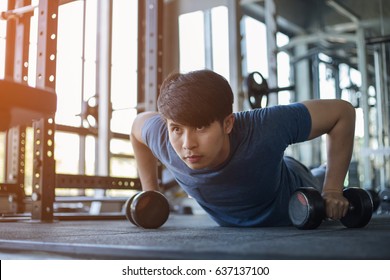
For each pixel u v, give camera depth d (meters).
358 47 5.42
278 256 0.72
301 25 6.59
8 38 2.82
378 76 5.07
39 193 2.16
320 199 1.35
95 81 4.31
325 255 0.70
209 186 1.40
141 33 5.18
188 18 6.20
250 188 1.40
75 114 3.79
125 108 4.15
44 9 2.11
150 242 0.95
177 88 1.09
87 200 3.34
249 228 1.50
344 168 1.44
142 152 1.66
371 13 5.51
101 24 4.23
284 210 1.55
